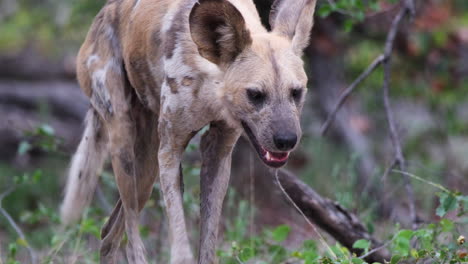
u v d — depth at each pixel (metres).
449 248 8.41
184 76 7.96
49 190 18.39
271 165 7.67
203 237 8.45
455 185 14.27
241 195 14.66
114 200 12.84
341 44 17.55
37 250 12.67
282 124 7.47
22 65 22.97
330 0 11.78
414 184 14.37
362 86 18.69
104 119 8.98
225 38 7.69
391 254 9.55
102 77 8.90
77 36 19.44
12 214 17.22
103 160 9.42
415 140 18.41
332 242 10.95
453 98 18.59
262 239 10.55
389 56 11.09
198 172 11.20
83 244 10.57
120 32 8.76
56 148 11.95
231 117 7.87
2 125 21.05
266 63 7.61
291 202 9.46
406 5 11.37
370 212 11.13
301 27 7.95
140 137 9.03
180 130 8.14
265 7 12.05
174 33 8.05
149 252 11.02
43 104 16.80
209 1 7.49
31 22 19.53
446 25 16.50
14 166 20.62
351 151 16.83
